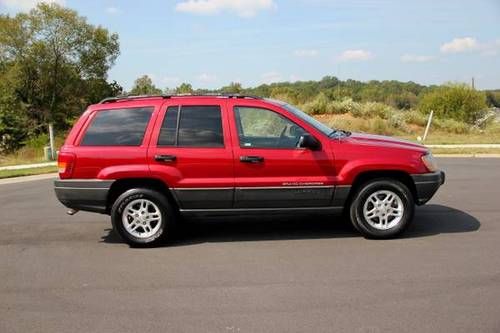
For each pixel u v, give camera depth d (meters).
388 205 7.01
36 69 50.91
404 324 4.39
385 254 6.35
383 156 6.93
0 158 27.17
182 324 4.56
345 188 6.94
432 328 4.29
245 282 5.55
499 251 6.32
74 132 7.11
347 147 6.97
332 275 5.66
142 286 5.56
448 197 9.77
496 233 7.15
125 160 6.93
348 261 6.13
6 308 5.05
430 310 4.65
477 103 35.12
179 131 7.01
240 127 7.02
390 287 5.24
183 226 8.14
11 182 14.40
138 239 7.04
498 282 5.29
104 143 7.03
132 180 7.05
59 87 52.00
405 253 6.37
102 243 7.41
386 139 7.38
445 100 35.50
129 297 5.25
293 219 8.37
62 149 7.09
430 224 7.76
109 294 5.36
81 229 8.27
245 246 6.94
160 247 7.08
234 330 4.40
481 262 5.93
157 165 6.92
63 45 51.22
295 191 6.93
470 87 35.97
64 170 7.02
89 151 6.98
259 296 5.14
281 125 7.05
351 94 40.12
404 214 6.99
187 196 6.95
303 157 6.89
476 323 4.36
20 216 9.36
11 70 48.12
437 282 5.34
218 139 6.96
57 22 50.59
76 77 52.44
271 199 6.95
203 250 6.84
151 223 7.11
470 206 8.93
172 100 7.13
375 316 4.57
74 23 51.31
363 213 6.98
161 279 5.77
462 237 6.99
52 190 12.47
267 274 5.78
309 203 6.99
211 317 4.68
